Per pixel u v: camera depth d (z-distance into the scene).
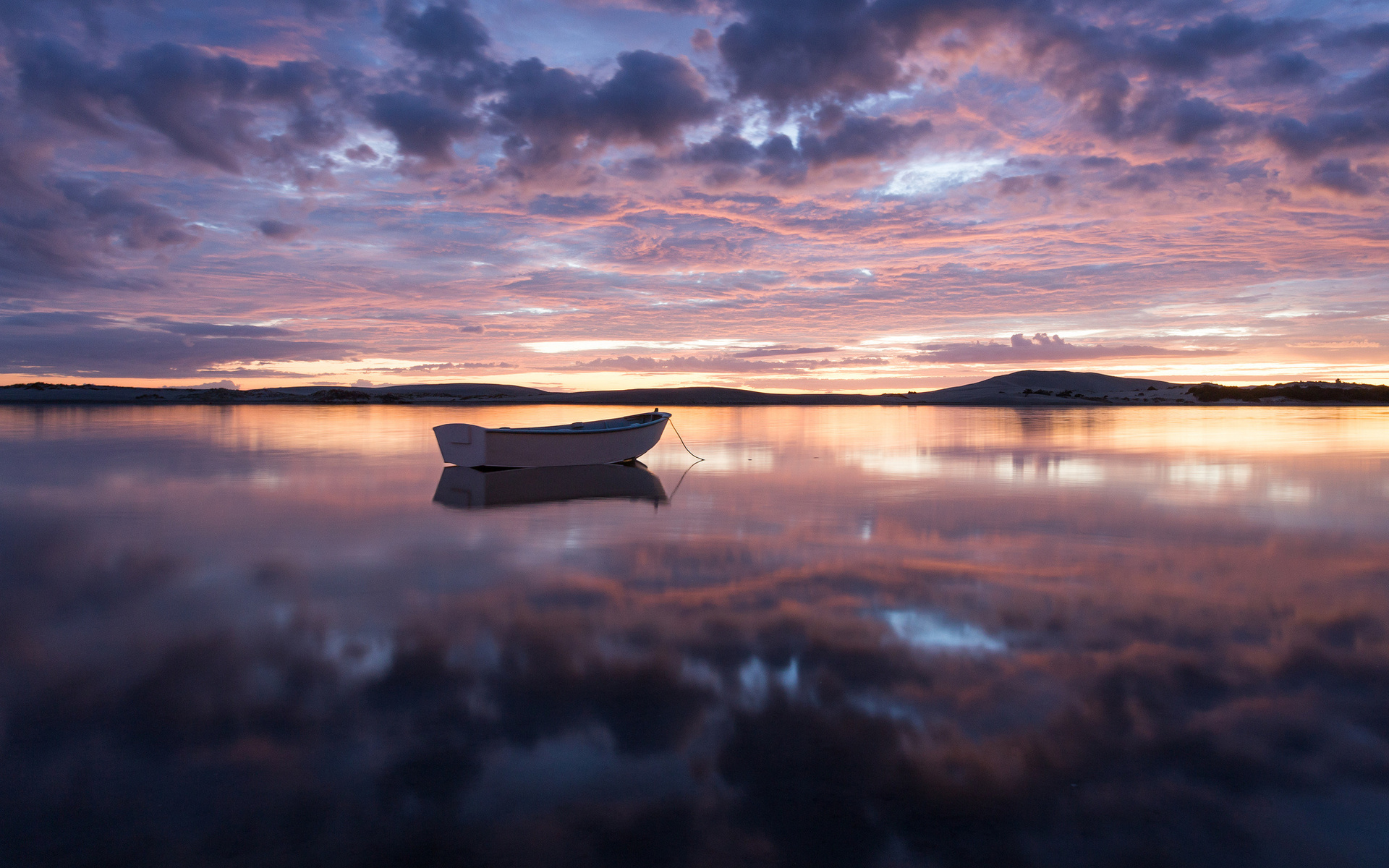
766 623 5.52
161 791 3.25
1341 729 3.75
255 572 7.17
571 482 14.92
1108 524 9.69
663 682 4.42
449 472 16.72
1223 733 3.73
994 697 4.18
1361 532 9.02
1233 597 6.17
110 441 25.70
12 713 4.00
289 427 35.12
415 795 3.22
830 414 56.41
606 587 6.61
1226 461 18.17
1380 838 2.89
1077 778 3.32
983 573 7.08
